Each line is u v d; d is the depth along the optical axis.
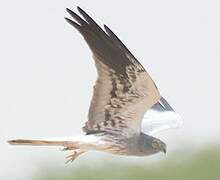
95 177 25.48
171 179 25.59
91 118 18.19
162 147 18.78
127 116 18.14
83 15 17.52
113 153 18.47
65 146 18.08
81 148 18.14
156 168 25.75
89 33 17.55
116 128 18.30
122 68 17.66
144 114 18.19
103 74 17.73
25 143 17.80
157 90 17.69
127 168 25.72
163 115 19.44
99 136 18.25
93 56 17.58
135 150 18.53
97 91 17.84
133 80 17.69
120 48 17.62
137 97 17.86
